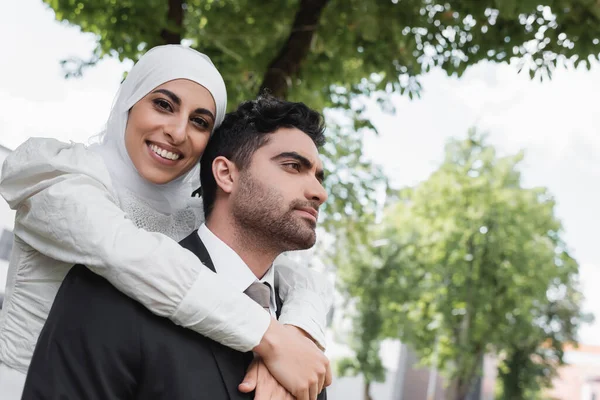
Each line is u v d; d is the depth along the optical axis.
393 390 32.72
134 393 1.71
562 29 6.14
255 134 1.97
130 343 1.70
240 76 7.00
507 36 6.38
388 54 6.78
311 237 1.93
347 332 26.66
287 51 5.56
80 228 1.76
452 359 24.12
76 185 1.85
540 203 24.75
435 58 6.75
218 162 1.99
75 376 1.66
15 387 2.03
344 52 6.73
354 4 5.98
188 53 2.18
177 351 1.73
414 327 24.62
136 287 1.70
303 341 1.85
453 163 24.98
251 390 1.77
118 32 6.02
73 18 6.45
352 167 9.88
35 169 1.89
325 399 2.00
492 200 24.38
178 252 1.77
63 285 1.83
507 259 24.06
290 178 1.93
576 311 27.55
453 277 24.12
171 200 2.30
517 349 27.36
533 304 25.25
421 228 24.66
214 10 7.16
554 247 24.98
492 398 33.41
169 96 2.12
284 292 2.22
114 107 2.22
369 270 24.62
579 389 54.41
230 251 1.95
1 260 2.84
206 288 1.74
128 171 2.17
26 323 1.99
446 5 6.41
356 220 10.48
